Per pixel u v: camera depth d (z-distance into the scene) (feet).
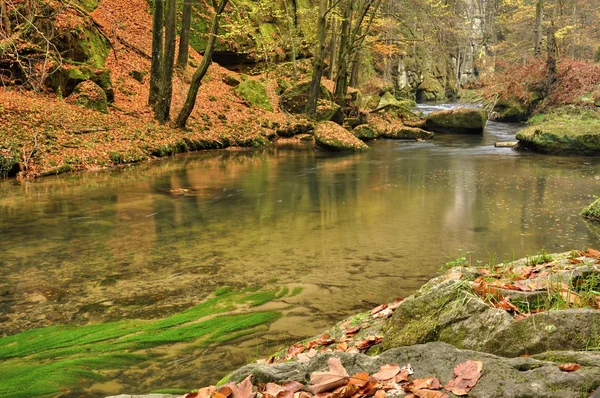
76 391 12.25
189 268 21.84
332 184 43.50
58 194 38.32
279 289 19.21
